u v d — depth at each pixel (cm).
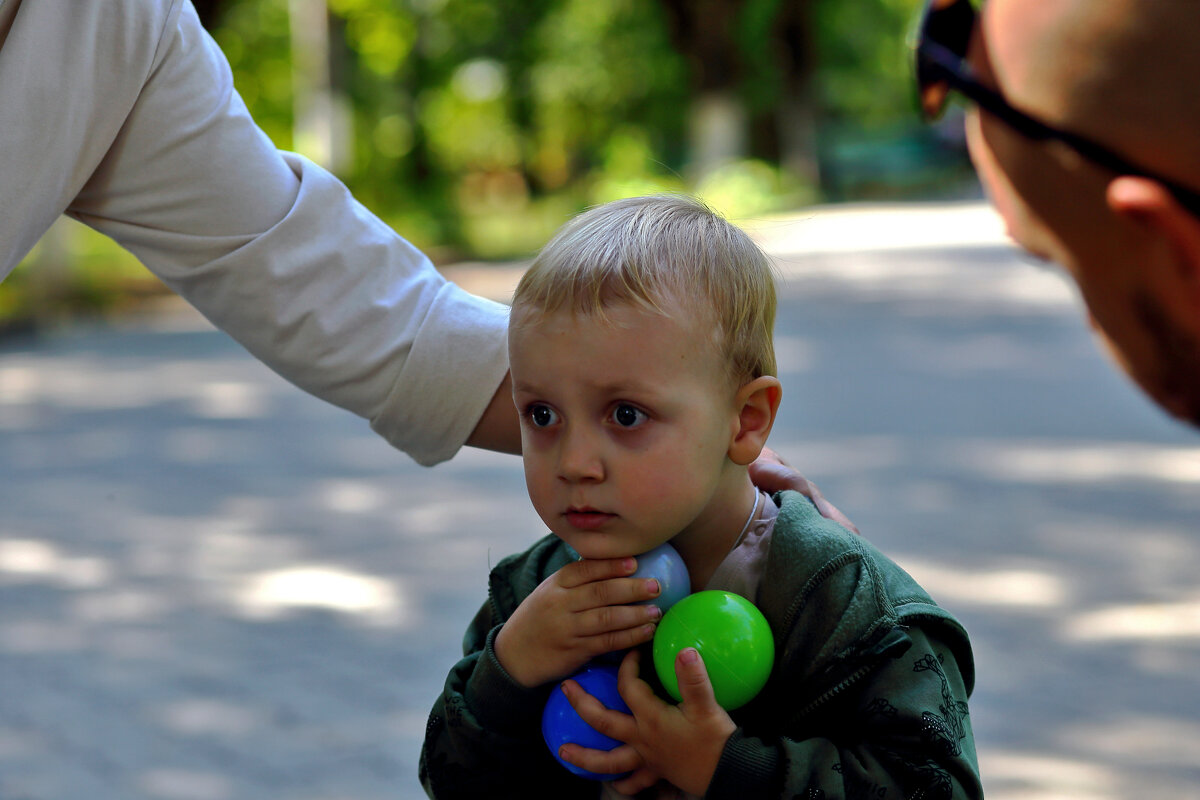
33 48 149
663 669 146
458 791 164
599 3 3123
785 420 932
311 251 171
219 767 417
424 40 2872
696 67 2958
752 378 149
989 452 817
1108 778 395
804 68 3541
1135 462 782
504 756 160
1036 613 531
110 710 464
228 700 470
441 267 2173
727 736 142
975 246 2284
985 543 625
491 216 3014
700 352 143
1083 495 709
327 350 174
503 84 3169
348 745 430
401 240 182
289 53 2661
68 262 1745
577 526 144
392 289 178
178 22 160
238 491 782
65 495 784
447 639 526
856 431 888
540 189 3512
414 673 492
